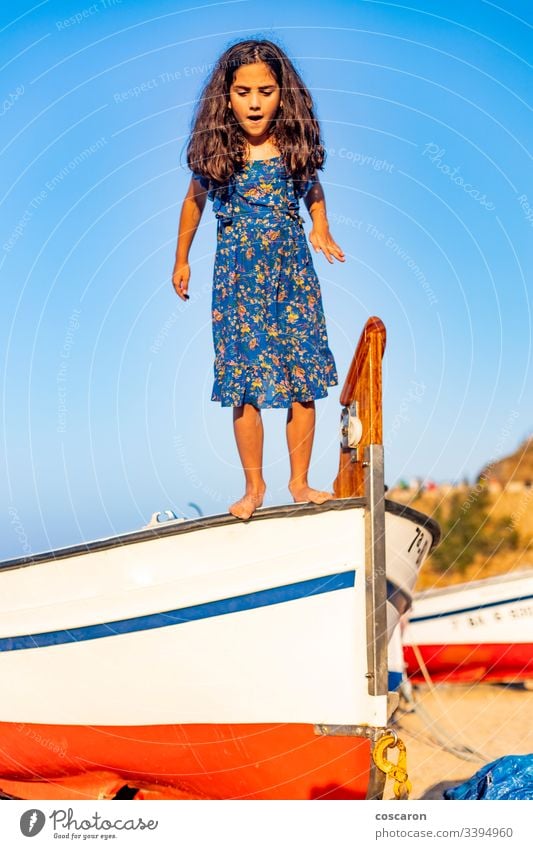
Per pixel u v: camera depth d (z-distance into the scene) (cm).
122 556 423
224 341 418
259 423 416
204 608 413
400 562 418
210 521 405
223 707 418
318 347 427
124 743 443
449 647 754
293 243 428
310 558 402
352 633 400
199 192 436
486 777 441
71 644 439
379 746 397
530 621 748
